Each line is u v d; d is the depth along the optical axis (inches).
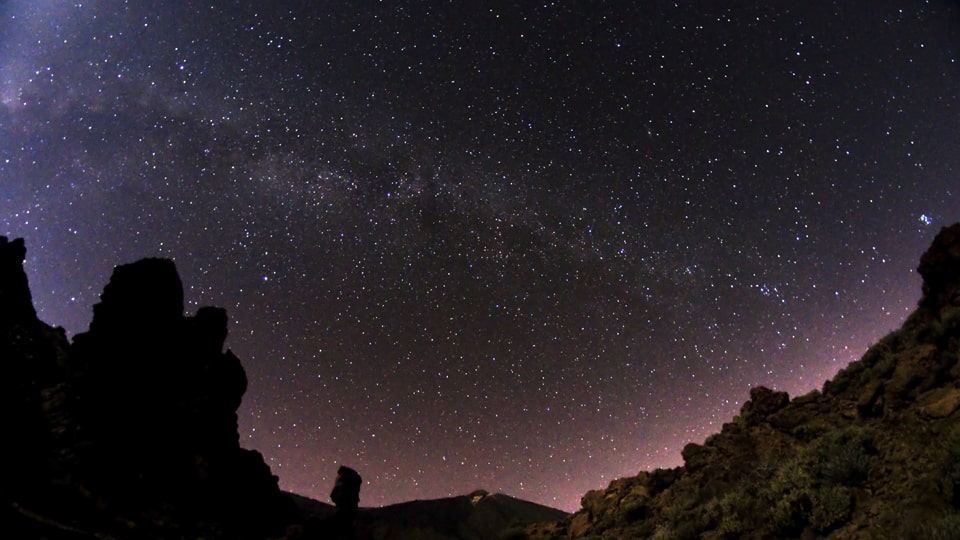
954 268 665.6
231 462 590.6
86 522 354.9
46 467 387.2
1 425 382.6
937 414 516.7
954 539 371.9
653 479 832.9
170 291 596.4
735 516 571.8
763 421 764.0
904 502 452.8
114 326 551.2
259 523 572.7
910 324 699.4
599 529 806.5
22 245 515.5
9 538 271.1
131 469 470.0
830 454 541.3
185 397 567.2
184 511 483.2
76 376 497.7
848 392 702.5
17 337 464.1
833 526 479.5
